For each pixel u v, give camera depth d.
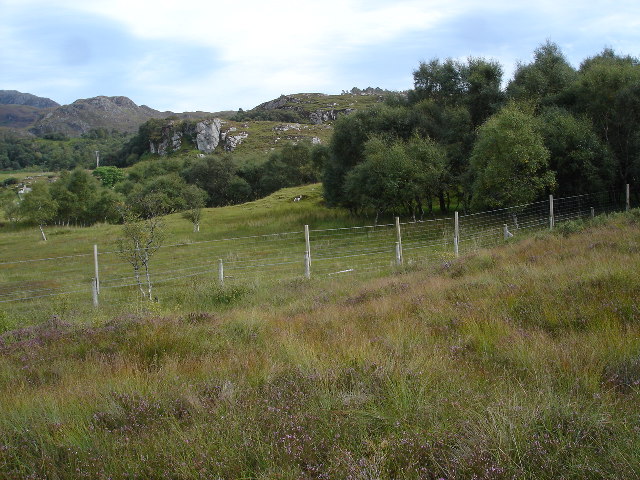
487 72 33.50
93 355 6.86
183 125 165.50
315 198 49.91
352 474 2.95
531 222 22.84
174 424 4.00
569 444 3.10
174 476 3.22
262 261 21.42
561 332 5.75
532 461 2.99
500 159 23.14
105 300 14.92
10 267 23.81
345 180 35.88
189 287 14.59
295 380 4.81
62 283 19.14
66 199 53.72
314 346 6.04
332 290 12.43
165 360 6.28
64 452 3.70
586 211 24.81
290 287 13.56
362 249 22.14
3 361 6.96
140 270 21.11
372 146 32.03
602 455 3.01
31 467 3.46
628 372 4.34
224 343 6.92
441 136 33.69
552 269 9.08
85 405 4.62
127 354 6.68
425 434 3.43
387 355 5.32
